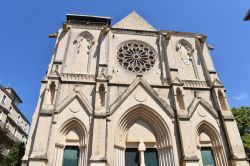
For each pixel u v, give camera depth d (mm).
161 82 33406
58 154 26031
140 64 35062
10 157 45781
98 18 40469
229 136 28781
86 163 25109
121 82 32500
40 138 25156
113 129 27578
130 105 29609
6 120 56438
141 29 39375
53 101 28109
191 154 26312
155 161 28281
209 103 32062
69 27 36375
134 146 28656
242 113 42219
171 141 27781
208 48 40188
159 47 37250
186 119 28719
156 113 29500
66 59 33562
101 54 33406
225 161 27922
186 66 36312
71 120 27875
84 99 29312
